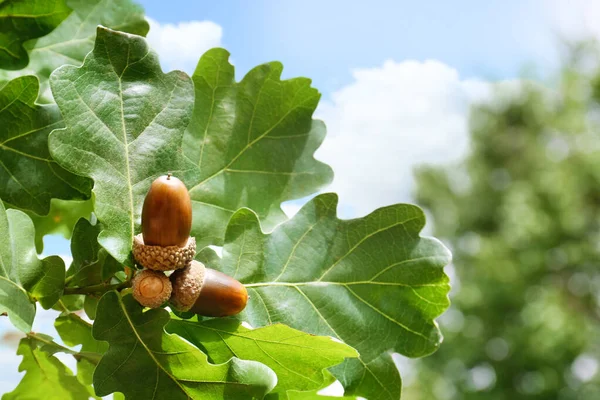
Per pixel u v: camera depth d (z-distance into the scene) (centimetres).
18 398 49
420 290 45
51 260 41
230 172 47
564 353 549
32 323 40
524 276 579
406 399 580
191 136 46
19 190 43
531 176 649
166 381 40
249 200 47
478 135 698
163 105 42
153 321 40
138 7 51
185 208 39
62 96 40
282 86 48
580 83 649
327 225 45
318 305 44
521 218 596
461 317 594
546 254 579
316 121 49
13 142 43
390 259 45
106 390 39
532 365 554
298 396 45
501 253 595
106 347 47
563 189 592
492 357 566
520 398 546
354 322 44
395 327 44
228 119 47
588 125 641
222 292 40
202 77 47
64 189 44
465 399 556
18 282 40
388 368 44
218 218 46
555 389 542
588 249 571
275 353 41
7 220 40
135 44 41
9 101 43
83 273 41
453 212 699
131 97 41
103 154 40
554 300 565
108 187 40
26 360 49
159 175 41
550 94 684
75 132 40
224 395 40
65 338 47
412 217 45
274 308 43
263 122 48
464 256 655
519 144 683
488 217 679
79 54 50
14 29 46
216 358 42
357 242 45
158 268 39
